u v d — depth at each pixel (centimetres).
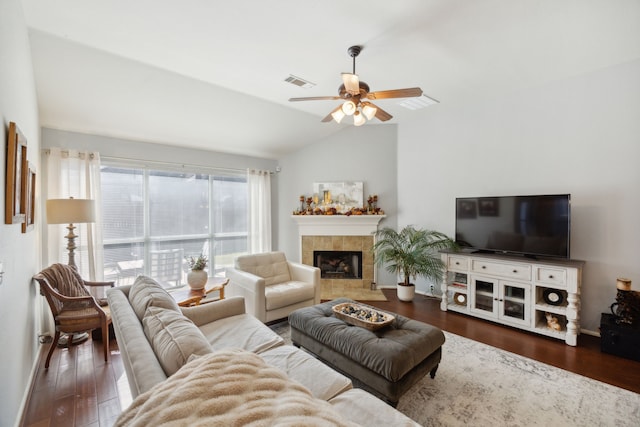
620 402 199
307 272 366
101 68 276
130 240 390
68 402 200
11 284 166
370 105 257
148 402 78
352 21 221
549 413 189
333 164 516
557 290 309
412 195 480
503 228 344
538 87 343
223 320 241
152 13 209
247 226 500
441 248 433
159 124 377
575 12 212
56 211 268
